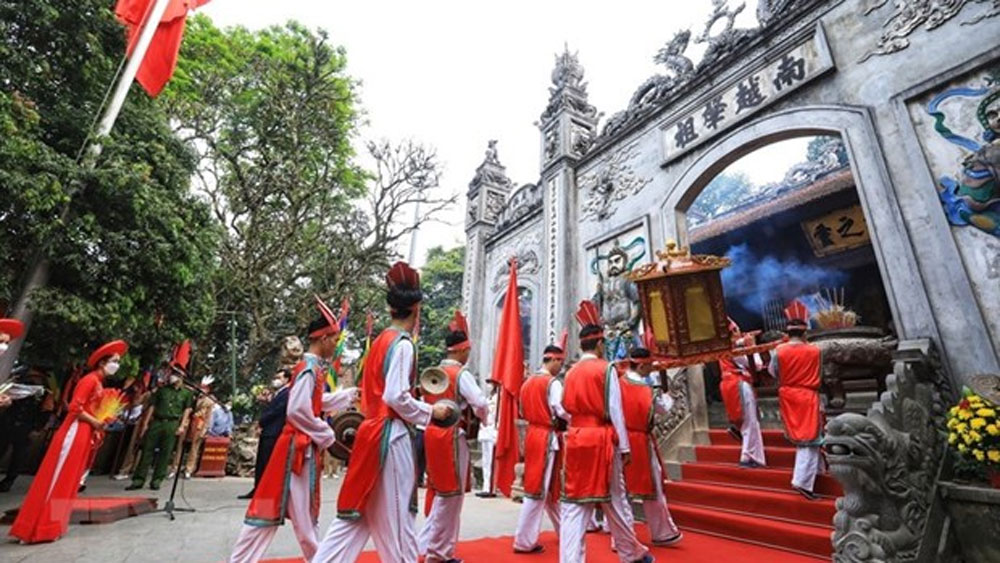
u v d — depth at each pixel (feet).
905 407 12.55
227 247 37.01
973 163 15.26
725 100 24.03
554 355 14.57
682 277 16.75
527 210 38.86
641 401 14.32
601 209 30.35
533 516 13.15
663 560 12.32
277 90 41.11
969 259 14.97
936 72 16.72
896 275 16.35
